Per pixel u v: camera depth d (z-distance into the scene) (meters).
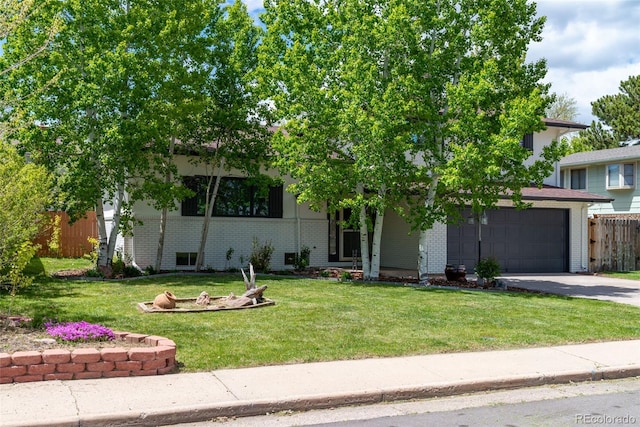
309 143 16.30
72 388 6.53
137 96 15.67
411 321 10.78
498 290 15.98
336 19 16.91
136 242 19.08
